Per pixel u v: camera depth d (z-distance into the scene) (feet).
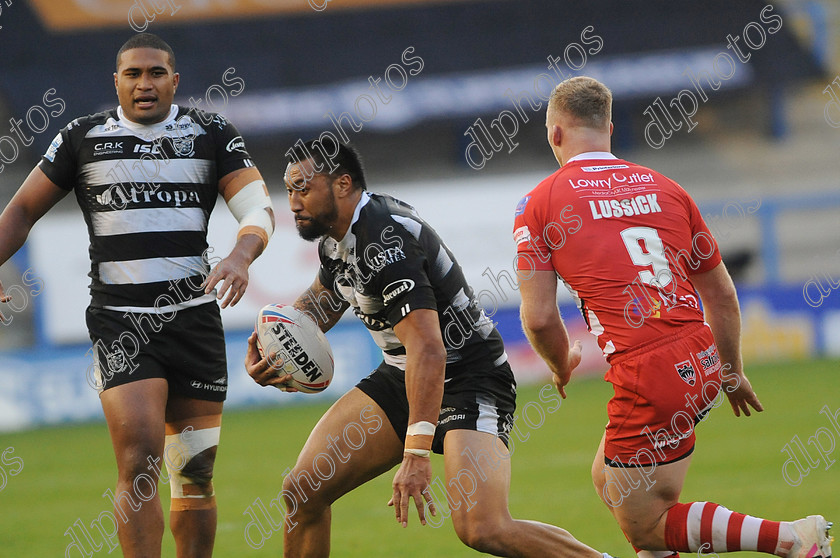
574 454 116.67
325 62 274.16
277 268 218.38
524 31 282.15
